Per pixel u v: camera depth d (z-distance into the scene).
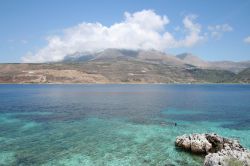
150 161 28.53
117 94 146.25
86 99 110.62
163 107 80.56
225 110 73.06
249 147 34.38
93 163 27.94
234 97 124.38
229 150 27.42
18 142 35.97
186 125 49.56
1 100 102.94
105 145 34.78
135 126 48.12
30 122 51.72
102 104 89.50
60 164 27.61
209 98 118.50
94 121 53.56
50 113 65.19
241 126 48.91
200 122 53.00
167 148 33.25
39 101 99.56
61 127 46.78
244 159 24.41
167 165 27.31
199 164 27.58
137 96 130.75
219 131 44.34
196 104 90.31
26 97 119.62
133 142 36.31
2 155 30.23
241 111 70.94
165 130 44.59
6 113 64.56
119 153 31.33
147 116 61.00
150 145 34.75
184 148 32.41
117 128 46.09
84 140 37.38
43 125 48.56
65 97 121.19
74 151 32.06
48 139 37.75
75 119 56.00
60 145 34.66
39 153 31.12
